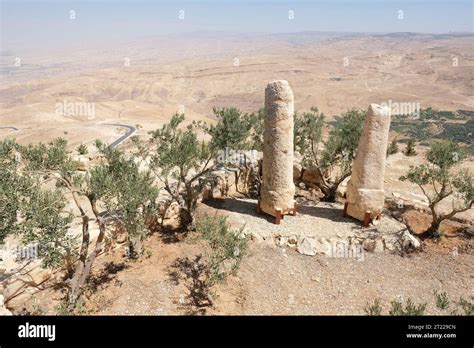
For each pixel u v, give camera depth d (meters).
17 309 14.33
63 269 15.90
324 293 16.53
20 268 14.83
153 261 17.17
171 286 15.77
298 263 18.05
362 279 17.34
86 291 15.23
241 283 16.56
